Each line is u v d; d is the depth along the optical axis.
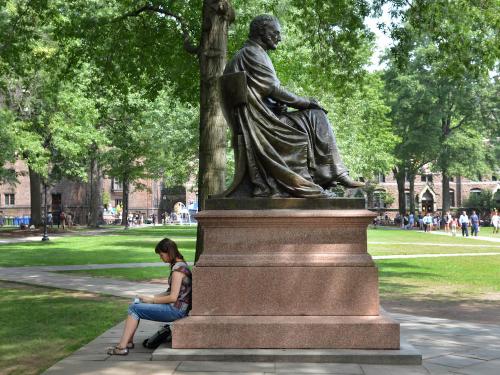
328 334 6.21
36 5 17.17
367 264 6.43
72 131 36.34
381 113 43.75
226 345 6.27
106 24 17.00
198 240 12.46
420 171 70.62
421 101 56.56
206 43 12.75
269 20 7.38
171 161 43.66
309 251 6.55
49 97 32.53
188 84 17.72
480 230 57.00
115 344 7.01
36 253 24.23
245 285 6.46
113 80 18.23
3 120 31.55
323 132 7.17
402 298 12.17
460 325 8.55
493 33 14.60
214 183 12.59
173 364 5.89
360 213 6.50
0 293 12.56
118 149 50.97
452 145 57.94
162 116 34.72
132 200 83.06
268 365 5.82
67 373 5.56
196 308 6.46
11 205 75.06
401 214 70.25
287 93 7.12
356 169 35.75
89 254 23.58
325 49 17.02
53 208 75.00
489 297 12.35
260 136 6.98
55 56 19.28
